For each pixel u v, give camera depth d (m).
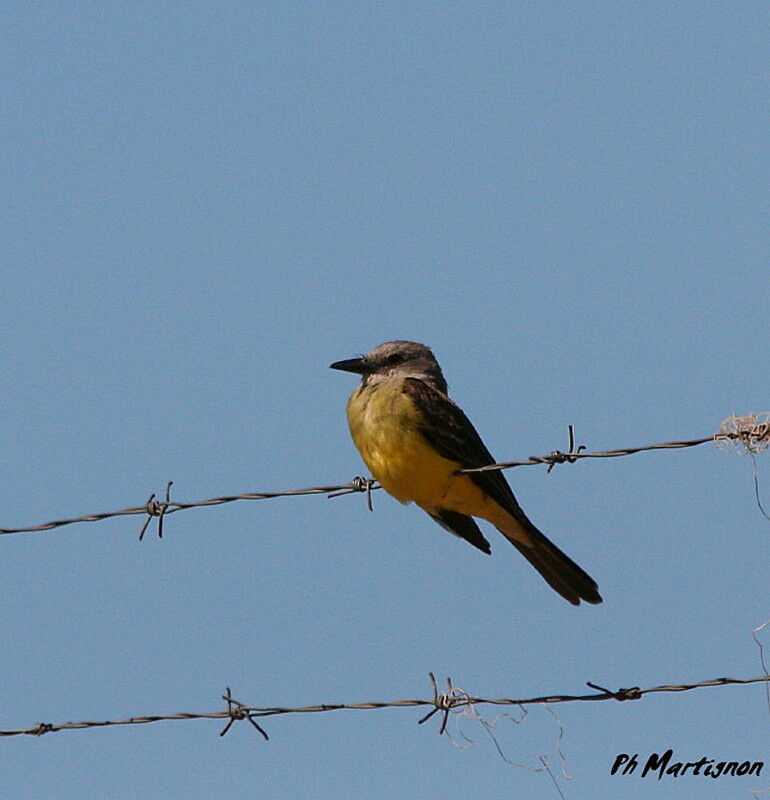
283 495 11.25
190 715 10.12
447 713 9.60
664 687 9.20
